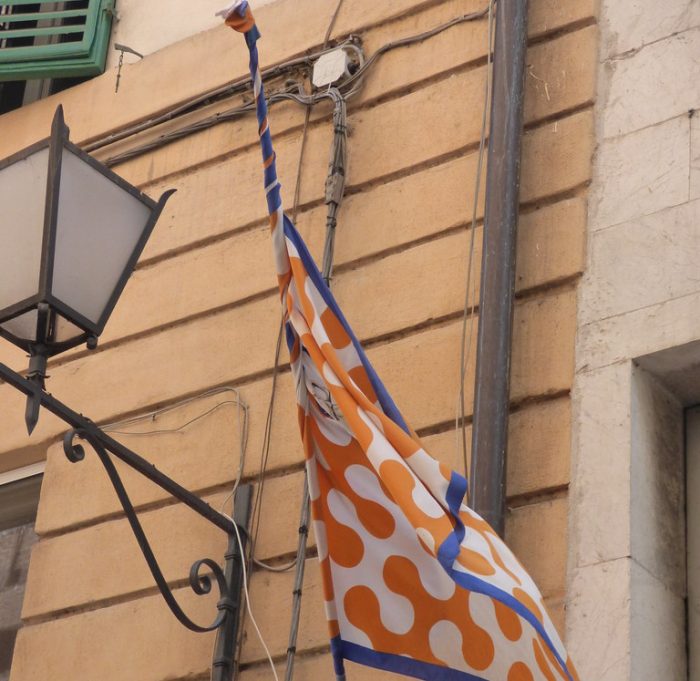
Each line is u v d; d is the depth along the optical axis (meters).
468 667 6.11
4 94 10.80
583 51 8.22
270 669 7.65
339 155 8.73
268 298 8.78
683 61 7.88
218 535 8.22
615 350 7.33
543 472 7.23
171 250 9.33
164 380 8.89
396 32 9.06
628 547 6.82
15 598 9.11
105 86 10.27
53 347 7.08
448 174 8.37
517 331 7.64
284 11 9.63
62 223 7.05
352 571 6.28
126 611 8.31
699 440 7.36
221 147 9.51
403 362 7.96
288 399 8.38
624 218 7.64
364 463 6.36
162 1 10.40
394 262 8.30
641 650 6.64
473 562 5.70
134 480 8.72
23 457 9.38
